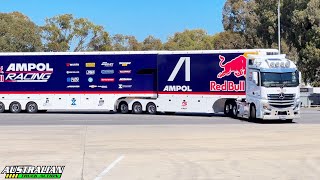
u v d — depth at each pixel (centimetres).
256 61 3031
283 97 2927
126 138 2139
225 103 3494
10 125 2847
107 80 3747
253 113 3042
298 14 5947
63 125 2839
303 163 1430
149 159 1531
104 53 3744
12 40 7519
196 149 1767
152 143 1955
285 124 2878
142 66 3694
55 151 1725
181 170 1326
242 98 3378
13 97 3862
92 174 1273
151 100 3678
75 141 2033
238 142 1969
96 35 9494
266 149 1752
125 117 3475
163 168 1360
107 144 1928
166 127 2678
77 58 3775
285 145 1864
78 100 3778
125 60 3719
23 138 2147
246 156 1583
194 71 3538
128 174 1268
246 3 7356
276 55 3098
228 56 3434
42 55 3819
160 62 3638
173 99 3606
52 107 3812
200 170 1325
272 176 1229
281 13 6334
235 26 7500
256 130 2480
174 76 3597
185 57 3556
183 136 2205
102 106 3753
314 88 6378
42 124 2917
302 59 6156
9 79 3862
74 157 1580
